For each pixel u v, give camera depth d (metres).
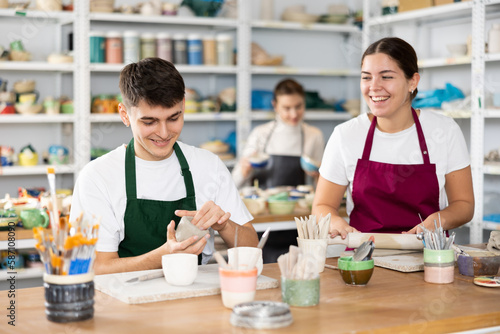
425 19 4.67
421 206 2.26
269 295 1.55
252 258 1.57
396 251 2.04
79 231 1.38
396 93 2.14
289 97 4.33
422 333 1.34
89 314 1.36
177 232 1.71
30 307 1.49
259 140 4.47
